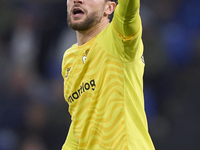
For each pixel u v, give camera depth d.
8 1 36.69
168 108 32.47
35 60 34.75
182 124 32.19
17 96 33.59
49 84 33.72
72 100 15.35
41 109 33.06
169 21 34.66
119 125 14.12
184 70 33.34
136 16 13.52
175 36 34.09
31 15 36.06
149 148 14.42
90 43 15.12
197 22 34.84
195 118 32.41
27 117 32.94
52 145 32.34
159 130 31.92
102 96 14.28
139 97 14.59
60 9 35.81
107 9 15.63
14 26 36.03
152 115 32.03
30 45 35.19
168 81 32.78
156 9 34.72
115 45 14.18
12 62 35.00
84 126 14.64
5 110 33.31
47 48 35.06
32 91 33.75
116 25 13.81
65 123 32.44
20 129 32.78
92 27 15.38
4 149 32.09
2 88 34.06
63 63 16.23
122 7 13.34
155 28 33.97
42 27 35.59
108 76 14.23
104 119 14.23
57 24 35.59
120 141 14.04
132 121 14.27
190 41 34.34
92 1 15.16
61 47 33.66
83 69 14.81
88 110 14.52
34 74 34.47
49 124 32.59
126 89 14.24
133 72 14.44
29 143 32.22
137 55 14.55
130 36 13.77
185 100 32.66
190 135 31.95
